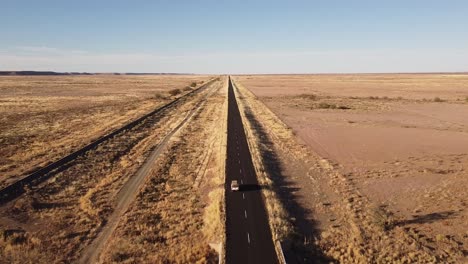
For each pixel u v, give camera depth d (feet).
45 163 151.94
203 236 94.32
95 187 129.18
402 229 98.37
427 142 195.42
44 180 134.62
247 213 104.06
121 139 201.26
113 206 113.29
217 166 151.12
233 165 150.41
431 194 122.31
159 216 106.83
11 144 187.93
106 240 93.04
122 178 138.31
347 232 96.43
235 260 80.94
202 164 158.10
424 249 88.33
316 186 130.21
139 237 92.89
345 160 163.02
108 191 125.18
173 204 114.62
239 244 87.30
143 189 125.08
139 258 84.48
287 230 93.45
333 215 106.93
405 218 105.19
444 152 174.91
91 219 104.22
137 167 151.94
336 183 132.36
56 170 144.87
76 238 93.50
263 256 82.43
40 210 110.52
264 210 105.91
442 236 93.15
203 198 119.75
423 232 97.19
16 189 124.06
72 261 83.76
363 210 109.91
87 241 92.58
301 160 163.02
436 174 142.31
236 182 123.13
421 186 130.00
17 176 135.85
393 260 83.51
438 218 104.99
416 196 121.19
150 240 92.79
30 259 83.97
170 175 143.13
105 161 159.94
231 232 92.99
